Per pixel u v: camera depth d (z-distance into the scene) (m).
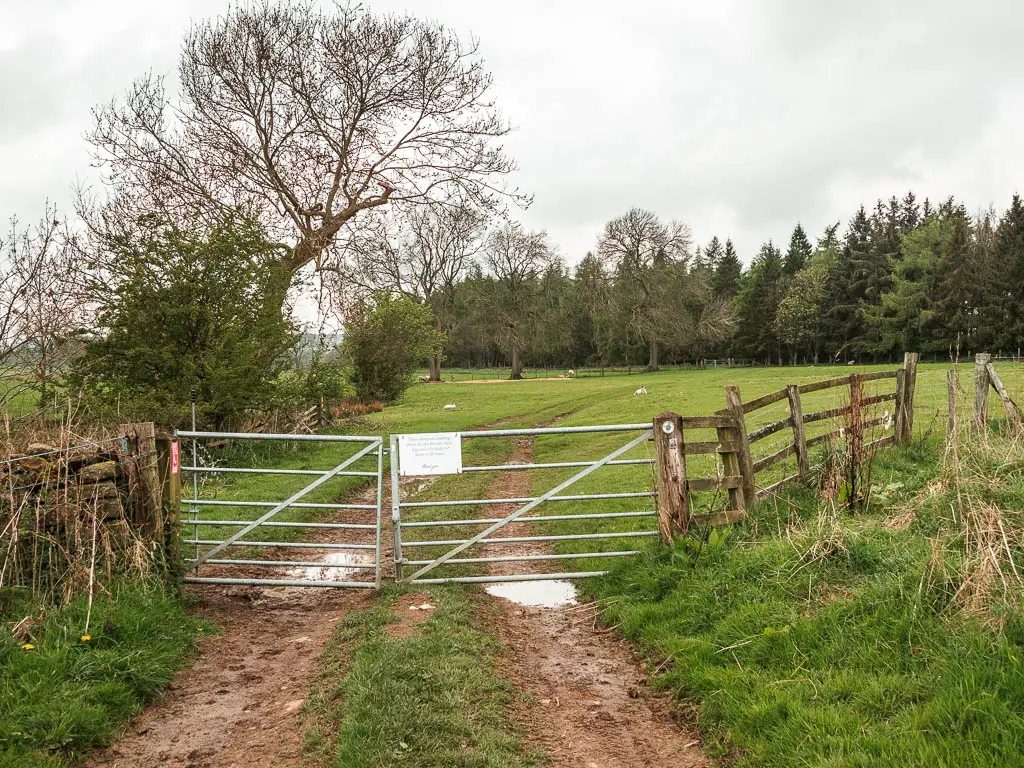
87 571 5.91
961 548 5.43
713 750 4.13
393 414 34.19
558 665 5.64
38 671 4.72
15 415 9.51
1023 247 60.34
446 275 73.12
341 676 5.16
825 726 3.90
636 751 4.24
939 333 65.38
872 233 85.81
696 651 5.21
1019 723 3.37
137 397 15.09
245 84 22.11
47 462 6.46
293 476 14.88
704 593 6.07
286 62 22.62
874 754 3.54
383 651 5.39
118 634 5.47
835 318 80.56
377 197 25.31
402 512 11.55
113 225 17.27
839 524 6.40
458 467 7.34
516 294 79.25
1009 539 5.25
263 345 17.38
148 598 6.20
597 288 76.94
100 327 15.30
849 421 8.34
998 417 10.77
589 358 103.31
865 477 8.29
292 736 4.36
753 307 90.25
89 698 4.59
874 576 5.50
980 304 63.59
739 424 7.92
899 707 3.94
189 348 16.20
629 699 4.98
